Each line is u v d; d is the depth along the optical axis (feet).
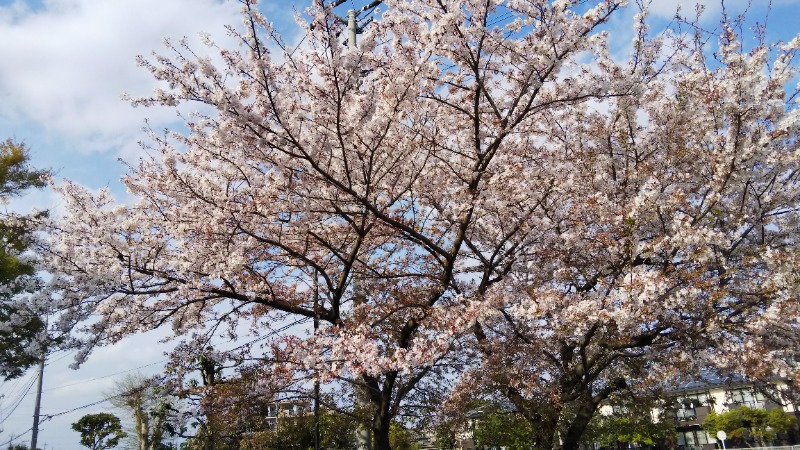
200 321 32.01
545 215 29.91
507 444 48.60
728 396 33.24
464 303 26.76
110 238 23.81
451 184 31.37
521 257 32.12
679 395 36.29
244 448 52.42
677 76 29.63
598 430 47.21
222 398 31.14
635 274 23.20
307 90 24.59
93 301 24.73
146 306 27.35
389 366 22.94
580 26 24.16
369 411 33.30
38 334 24.17
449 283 29.99
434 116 29.81
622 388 32.68
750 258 24.00
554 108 29.40
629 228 24.11
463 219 29.30
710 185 26.21
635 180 28.25
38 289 26.12
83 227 24.38
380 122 25.53
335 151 27.89
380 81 26.02
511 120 29.37
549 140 33.40
